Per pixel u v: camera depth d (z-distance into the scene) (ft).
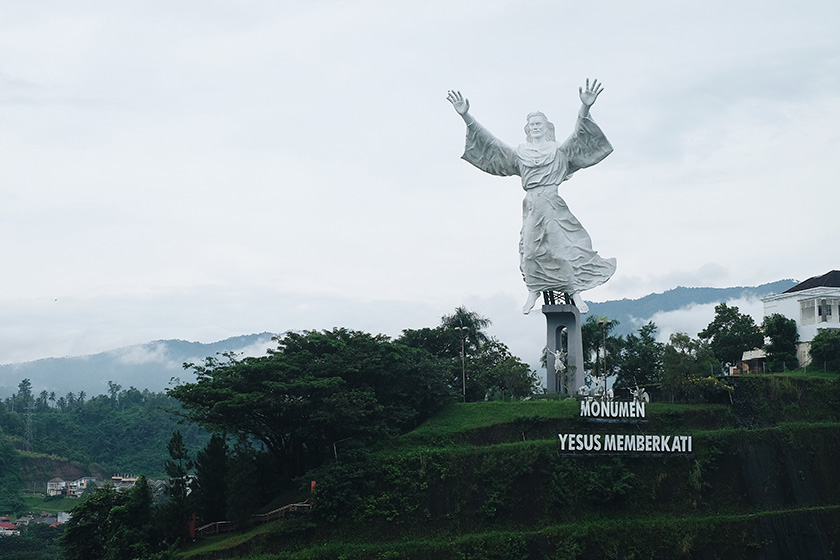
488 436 359.66
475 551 310.24
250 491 318.04
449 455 334.03
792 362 453.58
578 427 363.35
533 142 425.28
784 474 356.18
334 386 331.77
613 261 419.13
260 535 301.63
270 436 352.28
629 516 335.88
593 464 343.26
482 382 460.55
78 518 338.75
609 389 427.74
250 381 333.01
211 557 294.05
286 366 336.29
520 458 337.31
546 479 336.29
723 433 357.41
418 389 374.22
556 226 417.28
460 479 330.75
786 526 338.34
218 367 350.84
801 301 472.85
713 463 350.64
